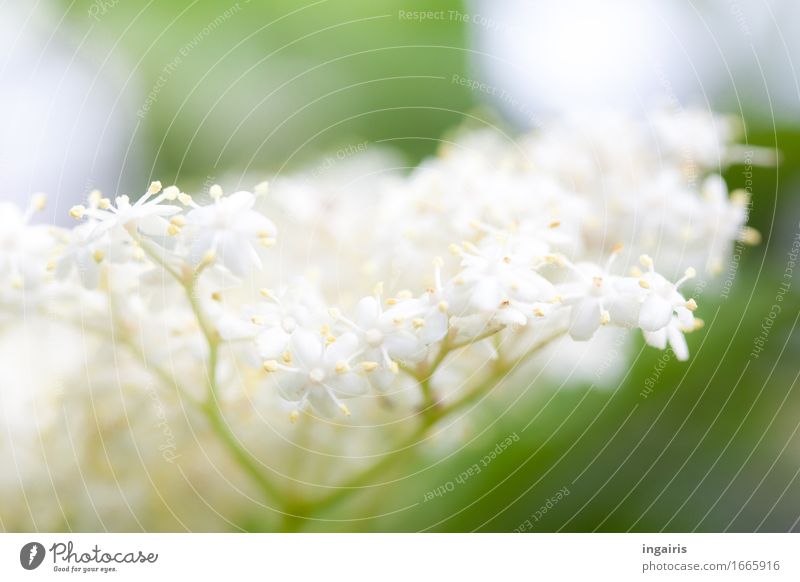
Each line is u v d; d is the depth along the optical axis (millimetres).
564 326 120
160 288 120
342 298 129
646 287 116
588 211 130
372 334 115
